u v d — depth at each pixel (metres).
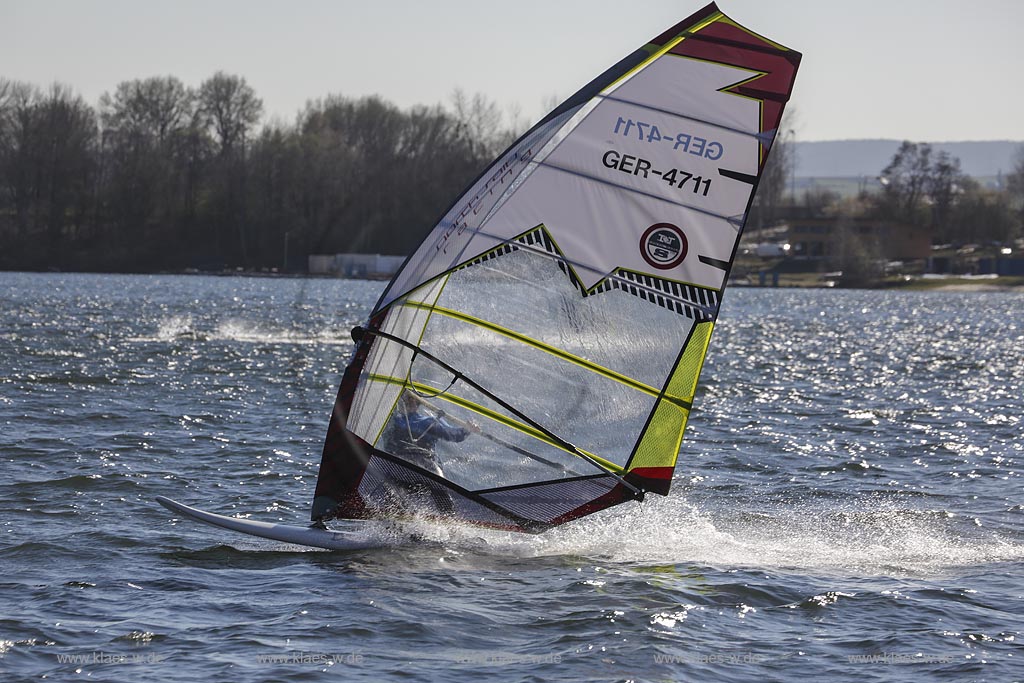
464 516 42.38
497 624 33.41
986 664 30.58
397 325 40.88
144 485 51.09
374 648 31.34
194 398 81.19
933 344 163.88
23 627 32.28
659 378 41.03
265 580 37.22
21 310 186.62
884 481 55.88
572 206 40.94
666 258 40.50
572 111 40.66
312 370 105.19
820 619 34.25
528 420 41.62
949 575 39.06
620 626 33.25
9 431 63.56
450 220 41.16
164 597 35.28
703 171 39.97
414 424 41.78
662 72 40.19
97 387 85.19
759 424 75.06
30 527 43.16
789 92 39.22
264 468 56.03
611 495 41.88
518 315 41.44
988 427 75.00
